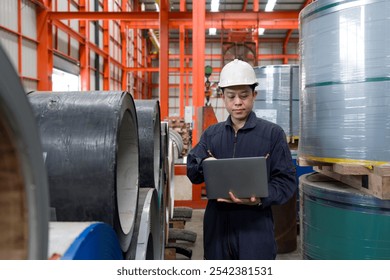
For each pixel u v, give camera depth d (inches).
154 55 798.5
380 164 71.1
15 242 22.6
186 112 378.6
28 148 21.4
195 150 76.7
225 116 646.5
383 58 70.0
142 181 69.9
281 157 70.0
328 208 83.3
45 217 22.9
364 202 76.1
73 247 26.5
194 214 186.5
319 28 78.7
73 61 385.4
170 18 259.8
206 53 756.6
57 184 41.0
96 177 40.9
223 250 71.7
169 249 122.7
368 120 71.9
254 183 63.9
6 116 20.1
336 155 76.8
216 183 65.4
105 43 495.8
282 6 603.2
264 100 149.3
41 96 46.9
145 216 56.4
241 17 273.0
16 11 274.1
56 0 336.5
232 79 68.7
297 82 148.0
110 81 515.8
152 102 76.0
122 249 46.2
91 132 42.0
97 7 449.4
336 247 81.7
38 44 309.9
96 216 41.2
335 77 75.8
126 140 55.8
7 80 19.3
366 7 70.7
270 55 716.7
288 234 133.1
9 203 22.5
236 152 71.5
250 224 69.6
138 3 669.3
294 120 148.7
